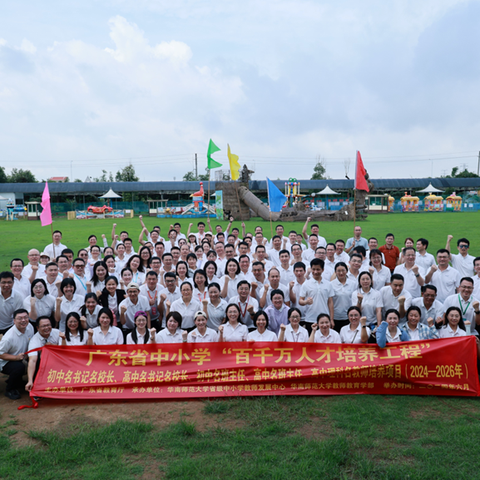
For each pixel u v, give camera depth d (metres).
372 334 6.58
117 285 7.90
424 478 4.00
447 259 7.93
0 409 5.55
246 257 8.09
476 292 7.43
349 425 4.93
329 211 38.16
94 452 4.49
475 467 4.14
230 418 5.19
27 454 4.43
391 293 7.04
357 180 10.78
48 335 6.23
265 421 5.07
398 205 54.78
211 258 9.76
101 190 56.94
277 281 7.48
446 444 4.54
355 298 7.14
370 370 5.83
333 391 5.81
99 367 5.92
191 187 58.59
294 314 6.35
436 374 5.80
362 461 4.22
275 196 10.80
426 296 6.64
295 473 4.08
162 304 7.51
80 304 7.20
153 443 4.64
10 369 5.91
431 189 59.03
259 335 6.45
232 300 7.20
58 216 52.09
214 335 6.38
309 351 6.08
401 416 5.15
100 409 5.48
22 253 18.78
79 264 8.31
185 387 5.80
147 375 5.87
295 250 9.24
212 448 4.52
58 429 4.97
